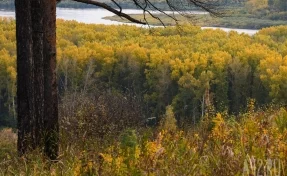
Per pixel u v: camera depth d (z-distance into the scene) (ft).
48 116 20.42
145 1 24.79
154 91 198.29
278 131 12.10
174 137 12.68
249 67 192.44
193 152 10.88
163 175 9.66
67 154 14.47
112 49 216.13
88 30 278.67
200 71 201.16
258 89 189.37
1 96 196.95
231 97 191.31
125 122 28.73
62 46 247.70
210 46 234.17
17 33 19.75
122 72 208.54
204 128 12.81
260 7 366.02
